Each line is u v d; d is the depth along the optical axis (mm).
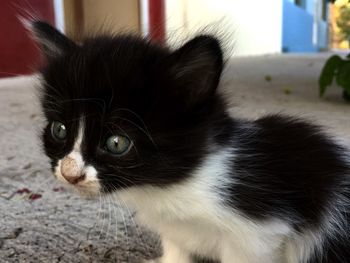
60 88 150
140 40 159
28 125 355
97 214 208
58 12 585
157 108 144
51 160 154
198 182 148
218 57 145
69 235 191
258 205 151
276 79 562
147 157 143
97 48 154
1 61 549
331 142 178
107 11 746
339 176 168
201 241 162
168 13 769
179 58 146
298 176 160
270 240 154
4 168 266
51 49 162
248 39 982
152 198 150
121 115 142
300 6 1287
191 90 147
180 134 145
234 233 152
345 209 167
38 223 200
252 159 157
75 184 144
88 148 143
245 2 958
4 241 184
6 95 466
